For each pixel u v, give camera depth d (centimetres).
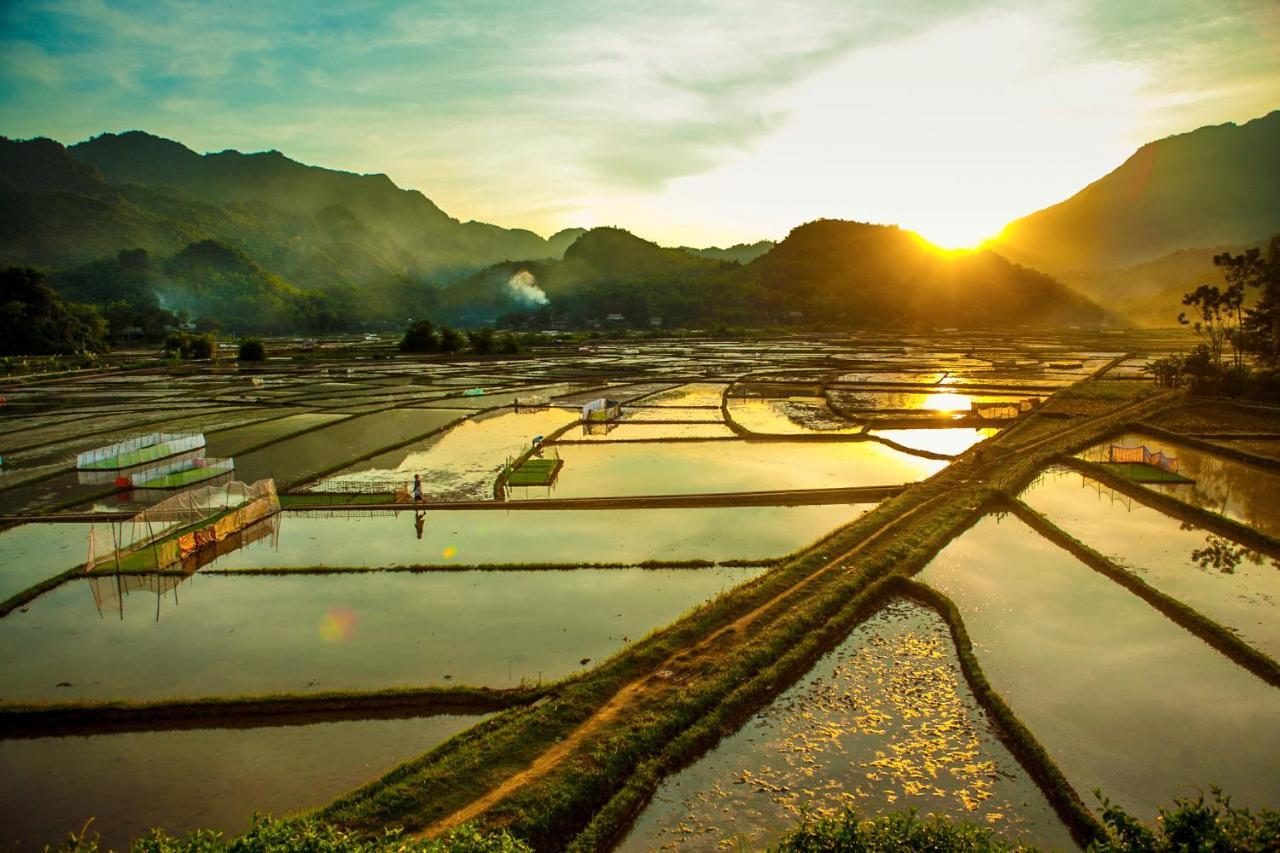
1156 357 10250
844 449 4478
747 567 2500
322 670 1839
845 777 1430
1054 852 1214
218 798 1412
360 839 1212
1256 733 1525
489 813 1275
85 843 1172
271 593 2328
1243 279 6538
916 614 2133
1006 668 1797
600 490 3500
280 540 2848
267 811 1372
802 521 3020
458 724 1639
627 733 1505
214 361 11769
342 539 2850
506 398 6912
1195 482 3438
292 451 4584
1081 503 3183
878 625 2066
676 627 1975
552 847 1252
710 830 1293
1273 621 2003
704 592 2297
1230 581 2292
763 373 8831
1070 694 1681
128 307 18188
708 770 1458
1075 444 4188
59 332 12888
